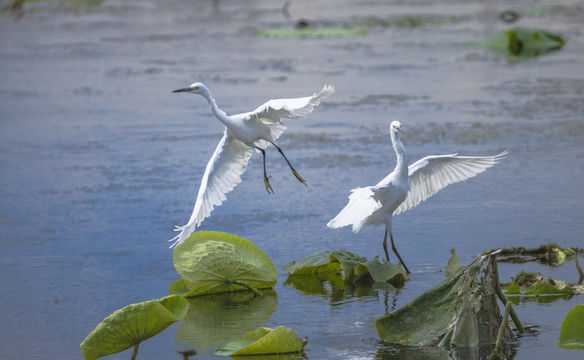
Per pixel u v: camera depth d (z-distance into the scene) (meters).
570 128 20.58
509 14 46.78
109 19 50.56
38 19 51.22
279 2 58.91
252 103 24.36
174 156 19.55
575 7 51.53
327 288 11.45
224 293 11.41
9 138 21.81
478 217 14.22
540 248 12.13
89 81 30.12
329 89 9.48
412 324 9.22
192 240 11.55
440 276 11.54
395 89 26.81
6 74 31.95
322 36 40.91
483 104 24.02
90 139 21.56
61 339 9.77
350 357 8.77
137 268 12.45
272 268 11.55
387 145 19.72
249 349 8.89
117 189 16.94
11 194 16.81
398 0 59.75
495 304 9.05
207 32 43.16
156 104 25.91
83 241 13.80
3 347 9.55
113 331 8.42
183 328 9.98
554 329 9.27
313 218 14.67
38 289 11.61
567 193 15.38
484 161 11.88
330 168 17.95
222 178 10.77
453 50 35.16
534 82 27.23
